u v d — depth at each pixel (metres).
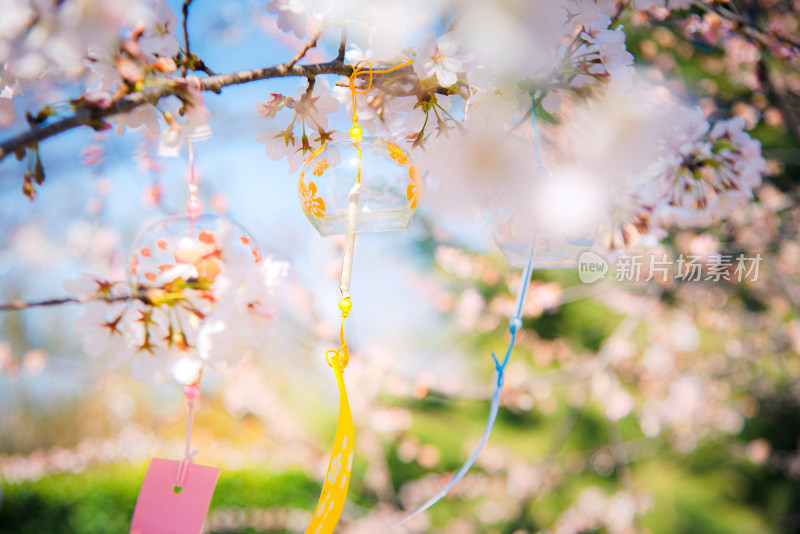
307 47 0.70
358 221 0.69
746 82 1.59
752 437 3.65
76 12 0.56
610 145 0.74
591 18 0.71
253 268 0.66
